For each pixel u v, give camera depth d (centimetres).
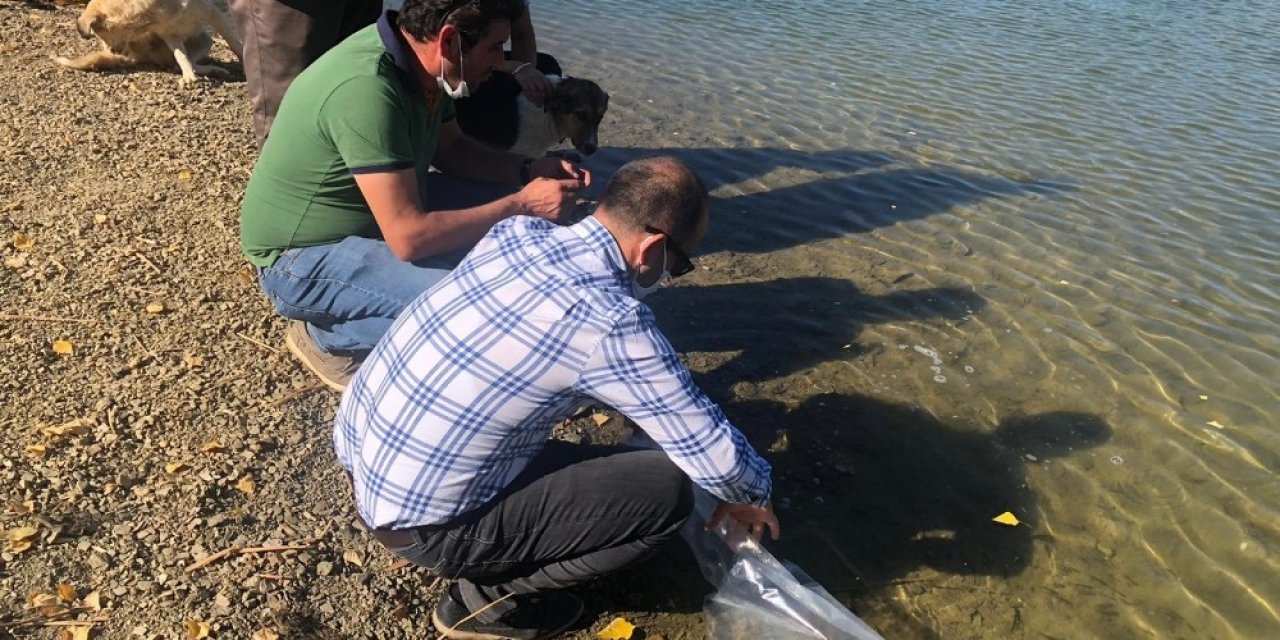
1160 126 693
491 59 296
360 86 287
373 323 322
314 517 292
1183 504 332
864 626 257
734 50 842
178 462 303
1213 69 833
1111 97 752
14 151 516
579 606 270
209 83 680
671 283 464
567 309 208
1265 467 350
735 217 538
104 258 418
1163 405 383
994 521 322
